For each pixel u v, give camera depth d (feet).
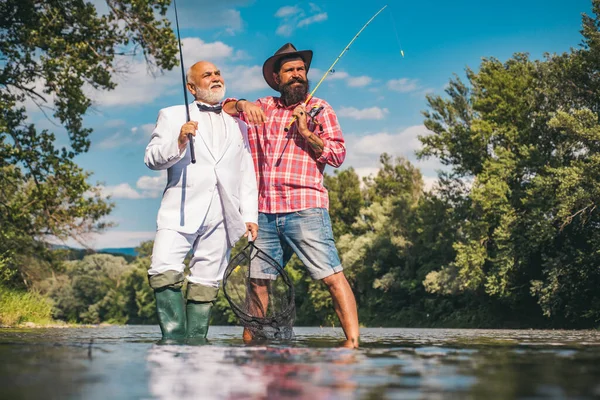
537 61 103.55
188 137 14.89
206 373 6.54
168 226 15.56
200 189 15.67
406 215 138.62
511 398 4.88
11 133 53.93
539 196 87.04
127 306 265.54
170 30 53.88
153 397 4.95
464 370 6.95
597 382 5.92
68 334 18.94
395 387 5.55
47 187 53.72
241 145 16.30
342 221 184.14
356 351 9.99
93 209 56.95
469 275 100.07
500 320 104.94
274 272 16.26
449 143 109.70
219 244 16.12
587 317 83.66
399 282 133.59
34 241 62.80
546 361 8.18
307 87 16.57
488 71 107.96
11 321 39.45
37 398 4.77
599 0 85.81
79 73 51.21
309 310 159.94
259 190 16.57
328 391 5.29
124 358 8.16
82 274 275.18
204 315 16.03
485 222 98.22
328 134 15.98
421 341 15.29
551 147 102.63
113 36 53.67
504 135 104.06
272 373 6.57
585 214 81.51
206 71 16.12
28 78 52.90
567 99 96.27
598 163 76.84
